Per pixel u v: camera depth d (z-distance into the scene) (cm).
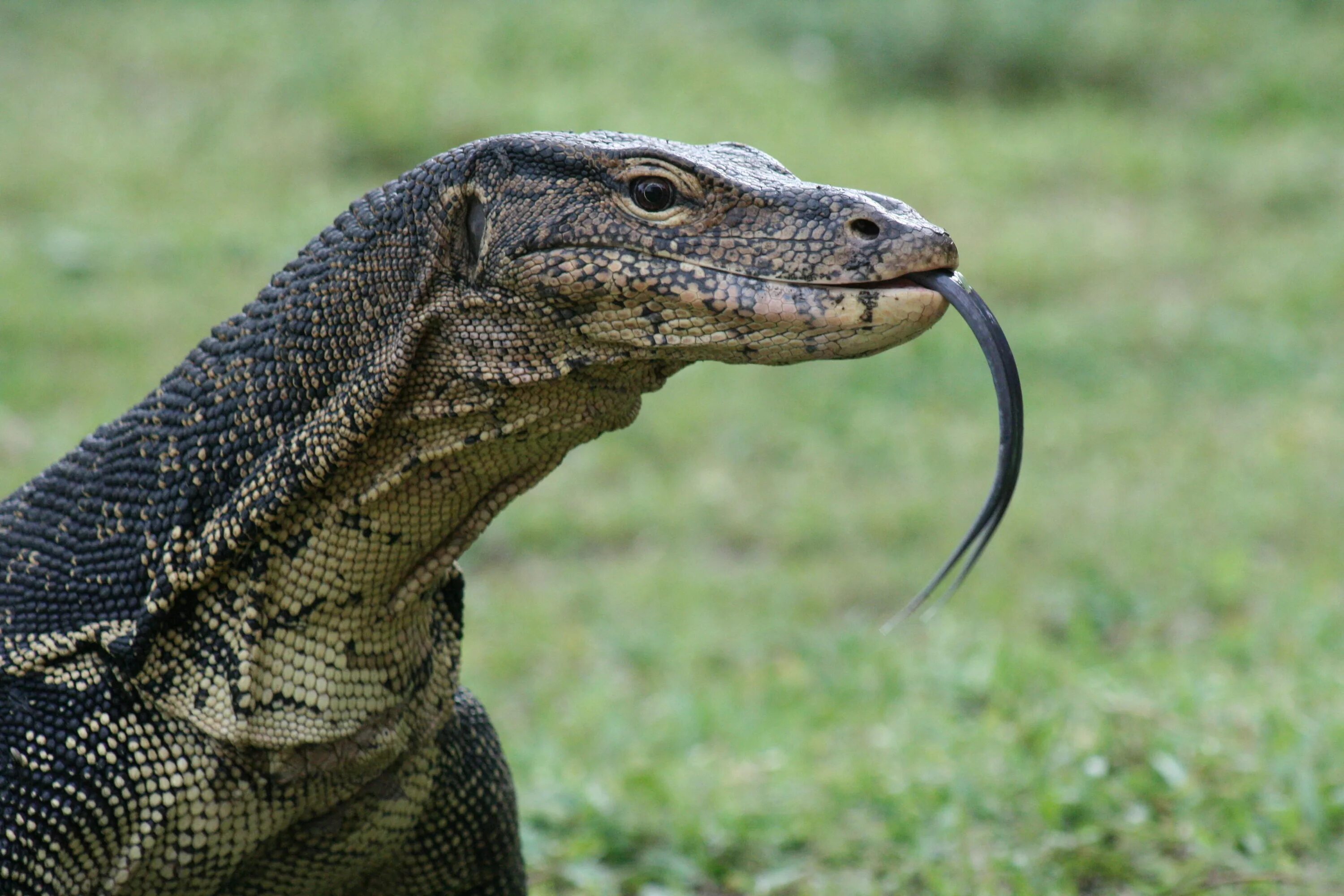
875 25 4597
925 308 679
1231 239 3566
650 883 1173
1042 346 2855
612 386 735
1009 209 3641
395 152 3619
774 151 3750
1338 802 1140
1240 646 1619
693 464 2420
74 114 3681
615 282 697
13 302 2767
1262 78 4534
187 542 757
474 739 858
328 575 752
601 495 2303
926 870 1116
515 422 736
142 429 780
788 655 1806
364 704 765
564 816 1241
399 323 736
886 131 4019
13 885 728
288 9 4334
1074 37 4622
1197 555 1969
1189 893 1054
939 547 2098
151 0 4409
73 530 784
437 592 815
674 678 1706
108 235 3117
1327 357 2867
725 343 693
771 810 1239
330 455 735
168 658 757
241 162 3538
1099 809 1167
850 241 679
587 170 711
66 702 751
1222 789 1183
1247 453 2398
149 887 756
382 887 875
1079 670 1536
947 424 2545
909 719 1440
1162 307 3084
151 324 2761
